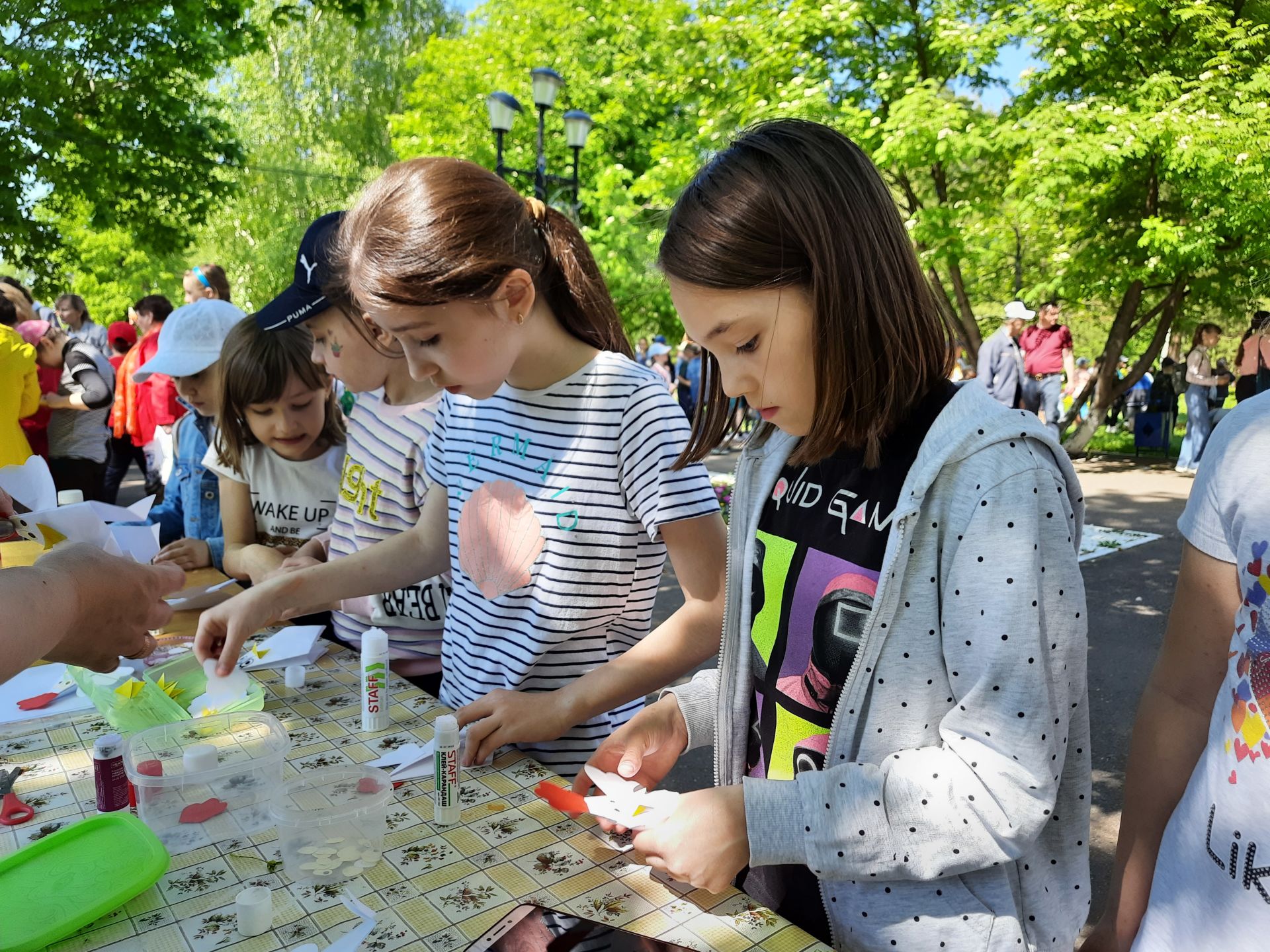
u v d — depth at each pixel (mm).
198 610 1915
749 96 9180
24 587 872
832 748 963
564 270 1419
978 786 840
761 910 910
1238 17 8914
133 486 8742
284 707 1429
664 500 1335
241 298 21688
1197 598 917
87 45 7305
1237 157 7809
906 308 912
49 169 7469
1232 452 852
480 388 1291
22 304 5383
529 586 1465
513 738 1238
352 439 1894
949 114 7977
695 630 1354
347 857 969
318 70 21281
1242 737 811
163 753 1144
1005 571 845
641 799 990
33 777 1186
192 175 8320
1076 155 7723
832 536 1009
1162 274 9445
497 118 9352
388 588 1641
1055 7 8219
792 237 873
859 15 8820
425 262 1147
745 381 949
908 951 917
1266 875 781
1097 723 3260
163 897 932
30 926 858
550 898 928
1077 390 14289
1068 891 962
